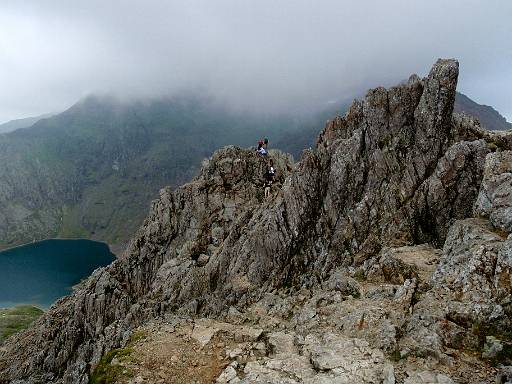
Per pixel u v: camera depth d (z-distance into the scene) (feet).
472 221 88.94
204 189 188.75
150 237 187.73
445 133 117.60
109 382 73.61
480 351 62.85
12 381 170.30
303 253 118.62
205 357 79.05
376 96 127.03
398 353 65.87
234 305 112.78
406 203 113.09
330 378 61.87
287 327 88.58
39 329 209.56
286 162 202.90
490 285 71.05
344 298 88.79
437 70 117.50
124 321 140.05
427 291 78.84
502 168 94.27
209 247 164.76
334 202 121.39
